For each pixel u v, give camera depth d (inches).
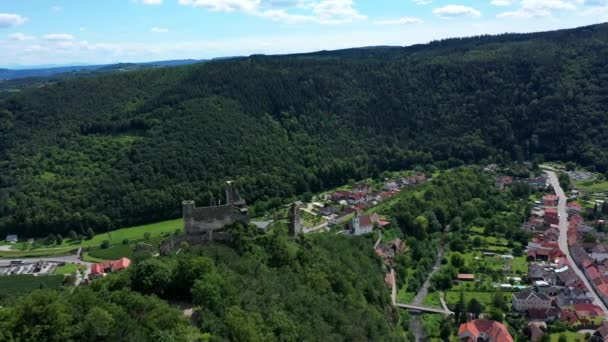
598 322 4958.2
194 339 2314.2
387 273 5777.6
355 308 3754.9
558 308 5128.0
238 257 3356.3
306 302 3216.0
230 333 2436.0
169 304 2650.1
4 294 5561.0
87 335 2102.6
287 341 2672.2
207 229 3617.1
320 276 3732.8
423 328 4822.8
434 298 5521.7
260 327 2593.5
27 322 2065.7
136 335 2164.1
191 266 2765.7
